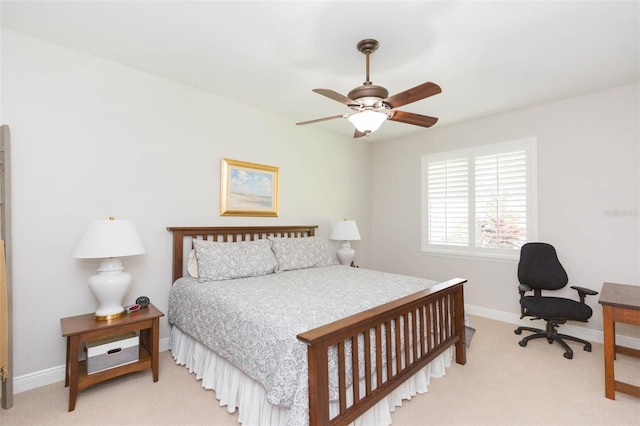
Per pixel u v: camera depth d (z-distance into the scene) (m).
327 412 1.43
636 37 2.12
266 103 3.41
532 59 2.42
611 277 2.99
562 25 1.99
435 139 4.31
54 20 2.00
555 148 3.30
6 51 2.09
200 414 1.90
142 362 2.25
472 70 2.60
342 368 1.54
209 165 3.13
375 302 2.04
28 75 2.17
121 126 2.58
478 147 3.87
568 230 3.23
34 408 1.94
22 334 2.14
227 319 2.00
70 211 2.33
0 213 1.96
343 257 4.22
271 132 3.69
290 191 3.90
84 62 2.40
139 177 2.68
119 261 2.29
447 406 2.00
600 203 3.05
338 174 4.54
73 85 2.35
